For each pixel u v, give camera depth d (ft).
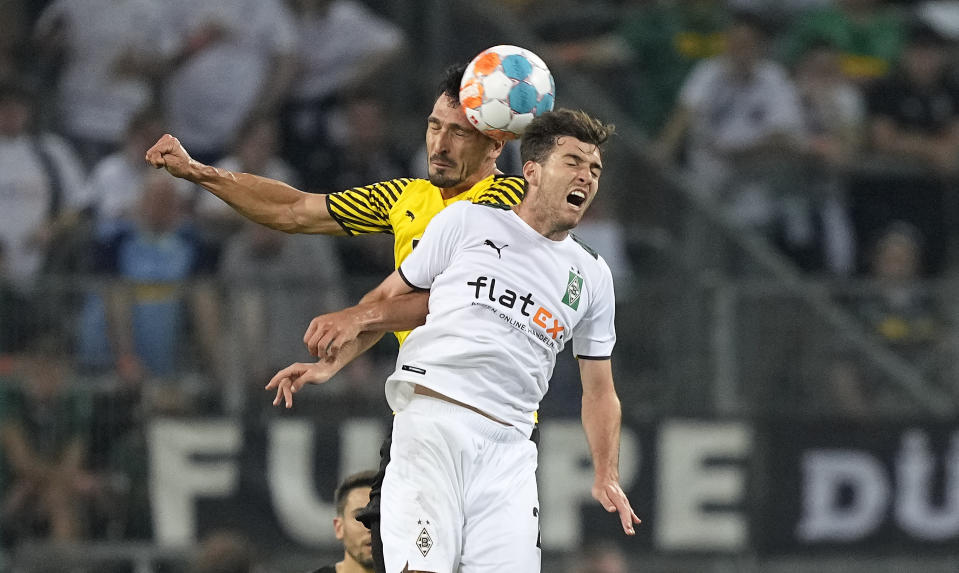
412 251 56.85
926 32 153.99
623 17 155.63
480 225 55.67
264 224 59.06
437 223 56.03
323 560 113.60
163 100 138.21
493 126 56.13
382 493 56.59
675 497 116.47
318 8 143.33
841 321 121.49
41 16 139.95
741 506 117.08
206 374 114.42
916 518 118.73
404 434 56.24
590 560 114.73
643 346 120.16
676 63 150.71
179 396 113.80
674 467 116.67
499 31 147.95
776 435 117.60
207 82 138.10
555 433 115.65
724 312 120.67
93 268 125.59
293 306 115.24
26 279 113.50
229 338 114.62
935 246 146.41
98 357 113.70
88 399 113.19
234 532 112.98
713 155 146.30
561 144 54.49
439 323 55.42
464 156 57.47
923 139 149.69
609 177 133.49
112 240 125.59
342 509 72.43
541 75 56.59
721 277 129.08
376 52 143.33
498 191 57.26
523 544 55.77
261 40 140.05
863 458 118.42
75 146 136.77
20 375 112.78
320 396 115.24
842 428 118.32
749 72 147.02
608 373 59.26
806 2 155.02
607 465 58.44
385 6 147.74
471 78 56.18
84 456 112.98
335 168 138.72
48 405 112.98
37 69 139.33
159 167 57.72
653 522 116.26
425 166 139.44
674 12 152.25
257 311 115.03
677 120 148.66
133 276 124.16
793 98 147.54
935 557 118.62
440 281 55.72
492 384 55.52
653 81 150.61
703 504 116.78
